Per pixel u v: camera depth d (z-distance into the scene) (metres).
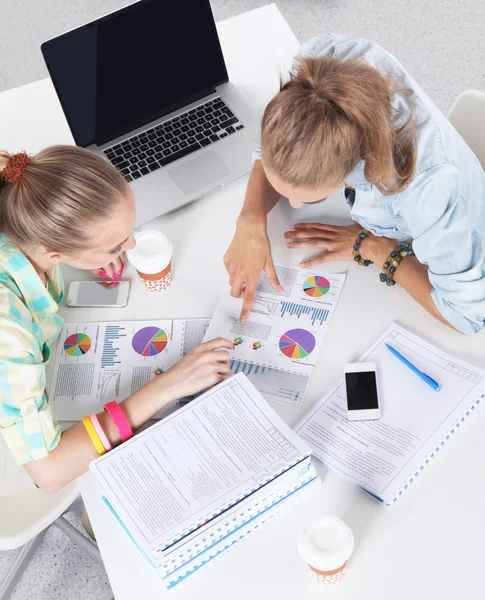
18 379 1.16
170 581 1.06
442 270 1.23
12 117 1.67
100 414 1.22
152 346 1.33
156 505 1.06
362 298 1.36
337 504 1.12
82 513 1.88
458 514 1.10
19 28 2.99
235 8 2.92
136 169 1.55
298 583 1.06
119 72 1.51
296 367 1.28
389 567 1.06
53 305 1.28
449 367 1.24
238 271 1.39
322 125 0.99
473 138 1.44
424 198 1.16
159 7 1.49
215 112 1.62
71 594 1.90
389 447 1.16
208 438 1.13
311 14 2.87
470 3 2.84
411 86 1.22
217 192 1.53
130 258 1.32
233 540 1.10
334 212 1.48
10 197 1.14
